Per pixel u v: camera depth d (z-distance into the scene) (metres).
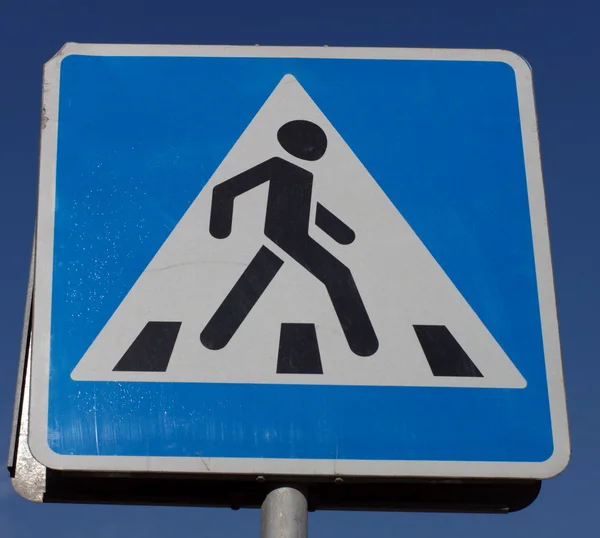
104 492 3.61
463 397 3.50
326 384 3.48
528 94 3.97
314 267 3.66
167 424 3.42
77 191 3.75
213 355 3.51
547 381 3.54
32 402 3.43
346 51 4.00
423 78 3.98
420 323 3.59
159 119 3.88
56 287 3.59
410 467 3.41
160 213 3.72
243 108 3.91
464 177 3.82
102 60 3.95
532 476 3.43
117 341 3.52
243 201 3.76
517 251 3.72
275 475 3.38
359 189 3.79
